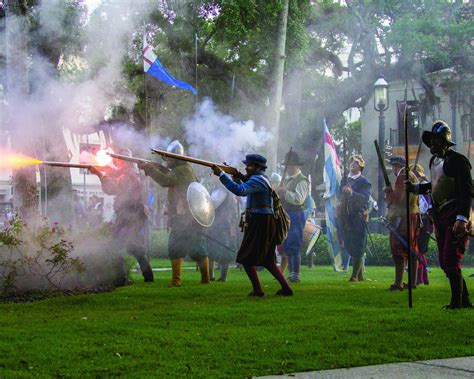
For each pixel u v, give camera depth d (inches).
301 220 418.3
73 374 162.7
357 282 417.7
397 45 1099.3
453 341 204.4
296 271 418.6
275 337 208.1
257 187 319.3
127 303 298.4
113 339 205.6
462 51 1151.6
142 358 181.6
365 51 1121.4
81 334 214.5
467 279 457.7
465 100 1316.4
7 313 269.6
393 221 358.9
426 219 406.0
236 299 309.0
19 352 186.7
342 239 435.5
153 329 222.5
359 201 424.2
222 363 176.1
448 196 275.4
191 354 186.4
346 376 162.7
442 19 1147.3
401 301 297.7
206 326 230.5
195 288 367.2
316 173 1184.2
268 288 366.6
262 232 320.2
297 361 177.8
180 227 386.6
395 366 173.5
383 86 759.7
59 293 347.9
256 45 879.1
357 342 201.2
